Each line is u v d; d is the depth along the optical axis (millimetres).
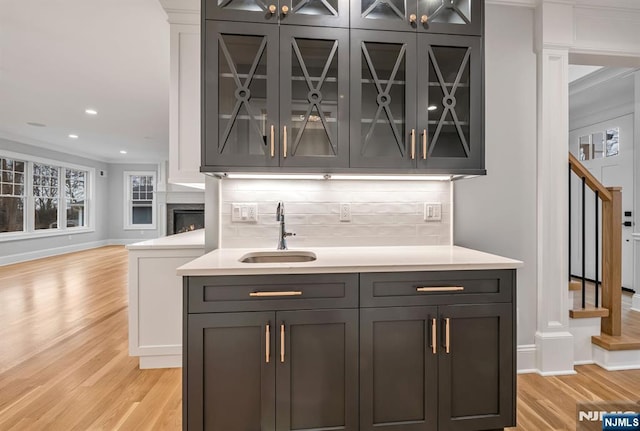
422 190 2270
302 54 1828
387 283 1582
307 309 1530
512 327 1656
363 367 1561
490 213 2328
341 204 2207
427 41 1862
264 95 1794
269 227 2170
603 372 2318
